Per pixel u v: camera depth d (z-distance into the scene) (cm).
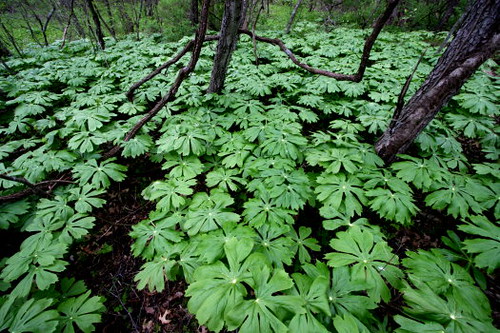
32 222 276
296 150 330
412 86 489
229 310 164
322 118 480
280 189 274
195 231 246
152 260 246
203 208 270
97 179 316
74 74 588
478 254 208
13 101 463
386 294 182
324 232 293
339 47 727
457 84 252
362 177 288
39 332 172
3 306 187
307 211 312
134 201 367
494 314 207
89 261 294
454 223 297
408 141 304
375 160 315
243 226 242
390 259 203
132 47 823
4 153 357
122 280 276
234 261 195
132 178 393
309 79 527
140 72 585
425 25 998
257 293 171
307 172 336
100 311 238
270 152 323
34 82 558
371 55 654
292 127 367
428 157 335
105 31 1140
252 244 205
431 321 164
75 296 238
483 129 371
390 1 206
